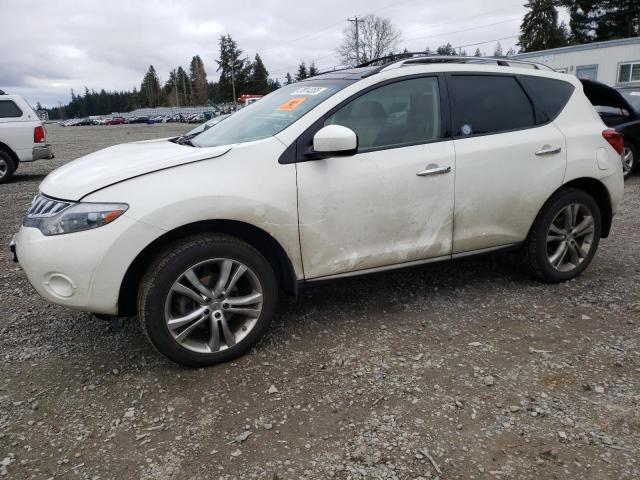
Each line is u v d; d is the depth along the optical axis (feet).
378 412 8.56
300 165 10.26
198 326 9.98
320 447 7.79
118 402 9.00
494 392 9.01
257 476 7.25
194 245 9.48
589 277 14.28
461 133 11.96
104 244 8.92
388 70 11.50
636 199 24.59
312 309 12.53
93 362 10.34
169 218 9.15
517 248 13.25
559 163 12.95
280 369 9.91
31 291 14.16
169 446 7.89
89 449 7.86
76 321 12.21
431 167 11.38
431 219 11.62
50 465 7.54
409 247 11.54
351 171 10.66
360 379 9.50
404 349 10.55
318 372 9.77
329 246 10.71
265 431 8.17
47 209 9.42
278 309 12.56
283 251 10.37
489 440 7.84
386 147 11.14
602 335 10.93
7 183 35.91
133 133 120.78
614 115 29.14
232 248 9.79
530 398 8.82
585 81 23.12
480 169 11.96
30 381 9.68
